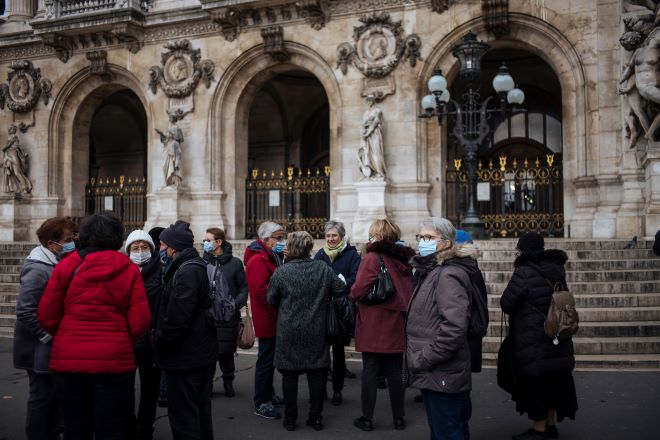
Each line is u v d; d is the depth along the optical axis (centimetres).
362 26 1778
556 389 553
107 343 443
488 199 1770
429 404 457
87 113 2220
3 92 2194
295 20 1862
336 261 722
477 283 538
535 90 2281
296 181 1967
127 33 1984
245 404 700
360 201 1711
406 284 602
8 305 1320
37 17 2175
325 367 601
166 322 491
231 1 1841
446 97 1411
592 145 1611
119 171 2828
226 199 1959
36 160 2159
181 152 1953
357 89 1788
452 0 1712
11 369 897
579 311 996
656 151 1355
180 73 1972
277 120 2556
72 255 467
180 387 507
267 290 618
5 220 2120
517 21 1678
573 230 1617
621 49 1524
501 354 587
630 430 586
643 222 1384
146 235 552
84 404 453
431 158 1752
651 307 1024
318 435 588
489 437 580
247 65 1944
